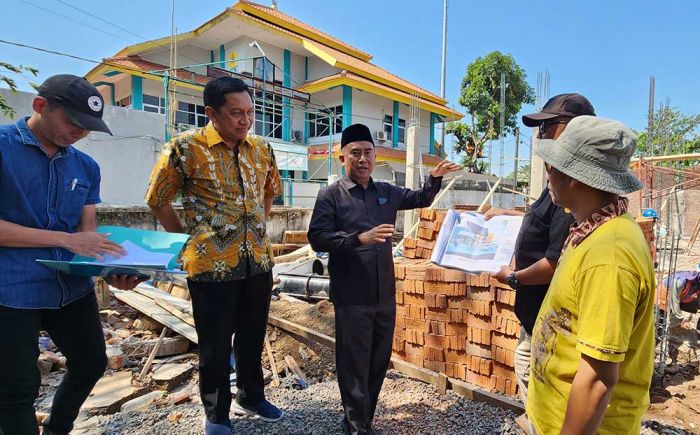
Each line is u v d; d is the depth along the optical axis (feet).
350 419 8.63
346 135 9.09
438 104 75.92
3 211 6.51
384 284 8.87
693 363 14.83
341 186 9.14
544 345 4.81
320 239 8.50
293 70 69.56
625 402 4.38
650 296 4.14
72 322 7.54
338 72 67.62
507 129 73.61
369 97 66.80
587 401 3.94
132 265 6.23
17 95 24.43
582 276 4.15
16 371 6.57
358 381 8.63
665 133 52.60
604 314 3.89
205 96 8.54
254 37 63.57
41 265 6.77
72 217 7.32
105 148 28.19
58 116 6.42
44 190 6.86
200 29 61.77
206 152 8.59
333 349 14.30
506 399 10.51
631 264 3.94
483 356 11.60
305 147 59.36
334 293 8.89
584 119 4.42
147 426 9.80
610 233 4.12
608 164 4.16
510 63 70.69
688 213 39.83
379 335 9.08
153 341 14.96
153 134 30.35
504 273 8.29
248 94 8.71
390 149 65.72
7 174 6.45
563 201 4.66
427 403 10.85
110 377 12.64
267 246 9.61
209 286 8.66
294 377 12.92
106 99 66.69
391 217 9.45
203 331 8.73
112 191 28.50
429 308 12.75
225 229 8.70
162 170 8.56
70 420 8.14
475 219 9.64
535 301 8.00
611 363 3.84
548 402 4.72
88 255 6.50
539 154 4.64
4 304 6.45
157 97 56.70
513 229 9.06
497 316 11.26
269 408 9.90
